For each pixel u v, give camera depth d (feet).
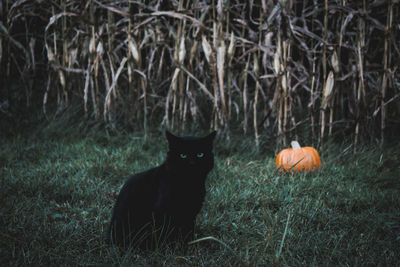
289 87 15.76
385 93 16.43
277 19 14.83
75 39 17.44
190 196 8.31
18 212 9.73
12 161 14.38
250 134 17.87
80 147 16.03
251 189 12.14
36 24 20.10
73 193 11.52
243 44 16.34
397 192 12.06
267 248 8.48
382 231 9.34
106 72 17.10
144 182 8.55
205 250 8.73
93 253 8.33
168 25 15.92
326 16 14.90
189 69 16.90
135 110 18.39
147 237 8.43
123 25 19.22
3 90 19.65
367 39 17.34
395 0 15.31
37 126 17.95
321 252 8.36
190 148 8.40
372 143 16.72
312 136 16.47
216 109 16.06
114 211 8.68
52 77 19.16
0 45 17.28
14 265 7.30
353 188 12.21
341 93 17.93
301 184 12.46
